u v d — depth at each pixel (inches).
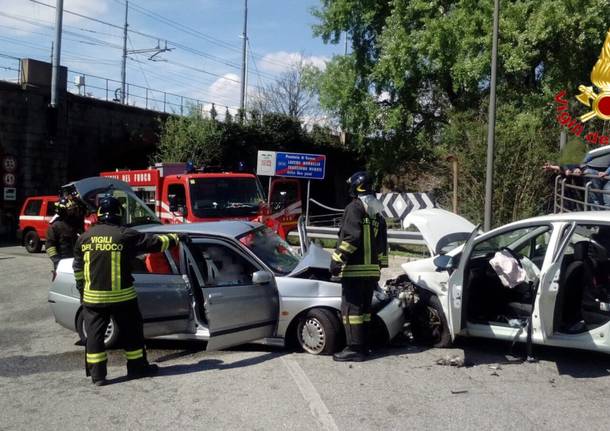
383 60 779.4
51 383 229.8
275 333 264.5
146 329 254.5
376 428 178.4
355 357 246.8
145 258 268.5
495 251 274.5
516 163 530.0
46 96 835.4
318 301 257.9
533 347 267.9
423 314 270.5
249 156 1033.5
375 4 842.2
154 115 986.7
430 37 716.0
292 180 620.1
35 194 820.6
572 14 653.9
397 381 221.5
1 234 791.1
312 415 189.5
